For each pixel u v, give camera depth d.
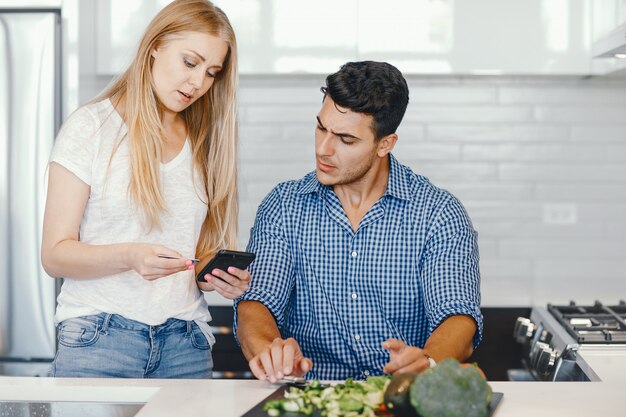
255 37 3.45
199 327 2.20
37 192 3.17
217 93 2.26
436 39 3.43
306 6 3.44
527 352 3.12
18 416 1.85
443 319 2.06
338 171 2.06
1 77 3.17
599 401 1.76
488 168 3.73
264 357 1.83
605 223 3.72
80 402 1.84
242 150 3.74
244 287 2.04
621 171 3.71
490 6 3.42
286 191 2.26
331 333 2.19
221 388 1.84
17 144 3.17
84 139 2.07
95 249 1.99
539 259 3.73
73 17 3.19
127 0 3.45
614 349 2.42
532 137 3.72
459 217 2.20
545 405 1.72
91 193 2.08
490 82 3.71
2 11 3.23
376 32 3.44
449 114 3.72
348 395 1.64
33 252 3.18
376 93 1.98
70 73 3.20
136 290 2.08
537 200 3.72
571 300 3.35
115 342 2.06
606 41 2.85
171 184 2.17
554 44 3.42
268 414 1.61
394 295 2.18
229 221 2.29
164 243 2.14
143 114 2.10
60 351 2.07
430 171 3.74
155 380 1.91
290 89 3.73
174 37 2.09
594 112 3.70
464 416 1.49
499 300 3.51
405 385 1.56
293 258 2.22
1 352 3.20
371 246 2.18
